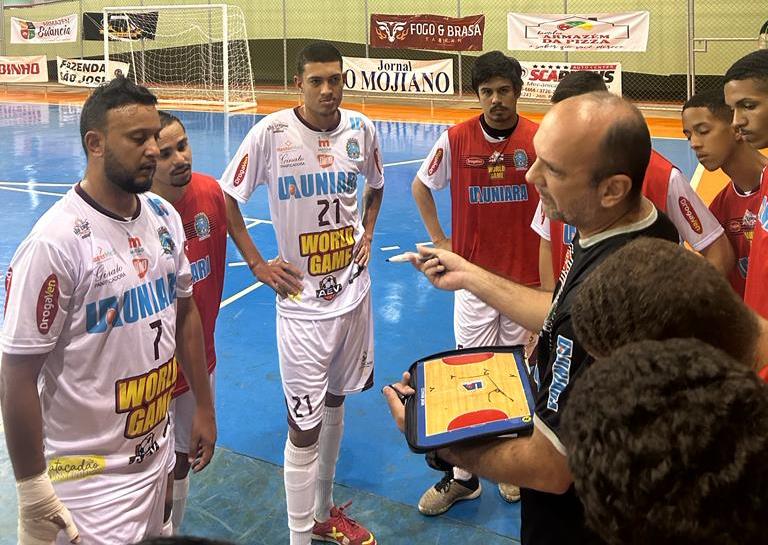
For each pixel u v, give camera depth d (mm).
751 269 2367
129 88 1939
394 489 3471
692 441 689
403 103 19094
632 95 17453
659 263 1082
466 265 2152
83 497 2037
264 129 2943
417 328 5406
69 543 2020
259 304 5914
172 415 2750
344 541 3049
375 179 3379
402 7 19484
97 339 1976
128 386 2057
